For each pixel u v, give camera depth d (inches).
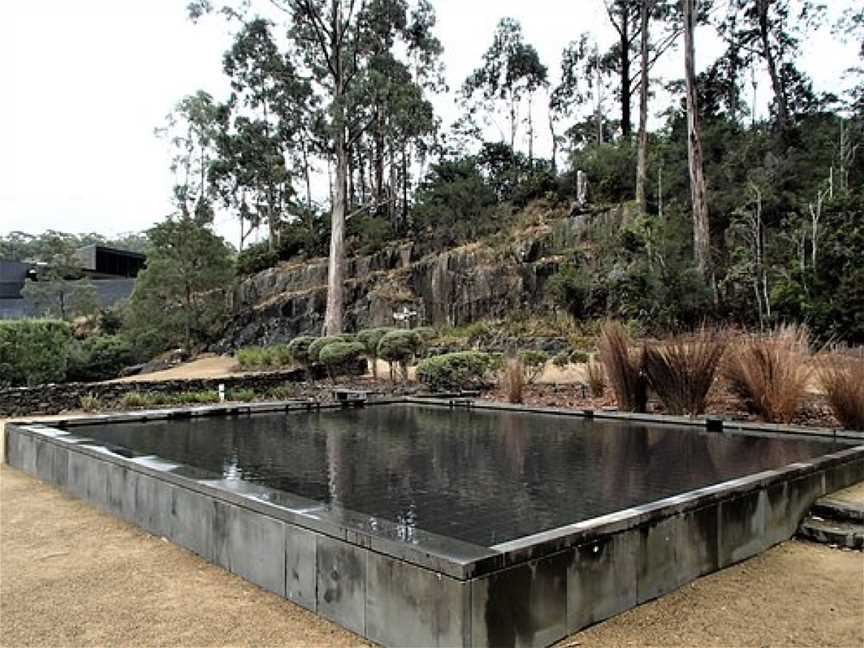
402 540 83.6
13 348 492.7
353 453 191.3
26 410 365.1
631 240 577.0
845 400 220.2
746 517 122.3
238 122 796.6
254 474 159.5
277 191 1042.1
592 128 1114.7
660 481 148.4
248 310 876.6
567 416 286.5
